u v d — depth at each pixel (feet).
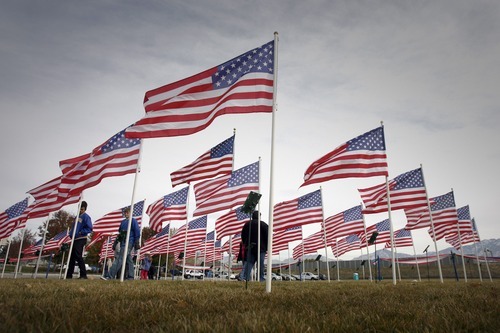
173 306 12.55
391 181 59.57
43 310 10.44
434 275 190.29
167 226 92.17
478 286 31.07
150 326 9.13
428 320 9.76
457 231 90.48
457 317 10.25
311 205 66.74
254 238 41.01
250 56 28.55
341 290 22.80
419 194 58.13
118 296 15.62
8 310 10.18
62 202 50.31
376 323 9.42
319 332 8.14
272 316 9.87
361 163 43.32
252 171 52.26
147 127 29.09
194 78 29.99
